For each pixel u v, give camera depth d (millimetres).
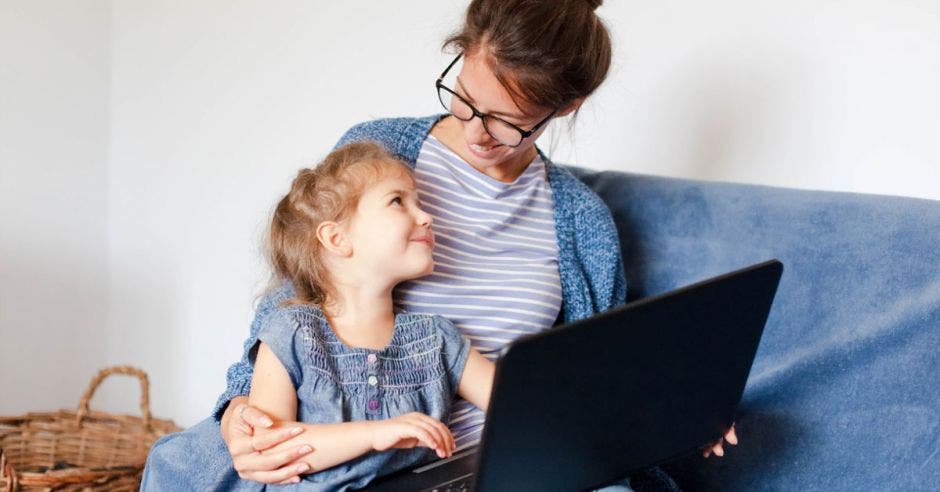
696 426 1174
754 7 1638
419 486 1141
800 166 1616
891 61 1497
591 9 1297
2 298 2330
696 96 1728
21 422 2064
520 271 1394
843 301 1302
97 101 2486
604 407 1036
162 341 2521
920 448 1183
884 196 1339
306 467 1129
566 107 1311
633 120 1828
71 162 2445
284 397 1184
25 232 2363
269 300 1304
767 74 1634
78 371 2539
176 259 2467
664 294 1025
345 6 2135
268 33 2260
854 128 1549
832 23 1553
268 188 2281
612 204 1608
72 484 1779
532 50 1195
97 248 2549
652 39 1779
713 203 1490
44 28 2324
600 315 974
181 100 2414
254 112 2299
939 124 1456
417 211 1254
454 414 1311
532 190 1439
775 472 1314
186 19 2377
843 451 1252
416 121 1434
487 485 985
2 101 2266
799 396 1306
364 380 1197
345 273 1237
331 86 2180
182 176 2434
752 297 1116
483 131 1271
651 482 1396
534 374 941
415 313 1313
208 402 2463
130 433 2109
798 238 1371
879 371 1239
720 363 1137
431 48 1998
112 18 2484
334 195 1227
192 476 1237
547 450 1012
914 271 1245
